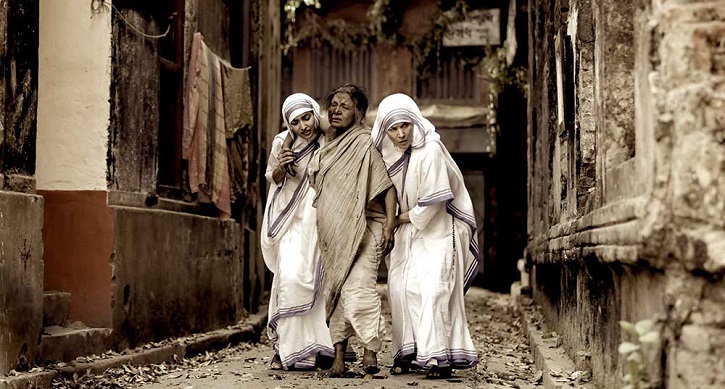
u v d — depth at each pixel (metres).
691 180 3.74
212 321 9.42
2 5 6.12
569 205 7.31
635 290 4.38
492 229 22.30
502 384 6.51
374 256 6.80
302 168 7.42
